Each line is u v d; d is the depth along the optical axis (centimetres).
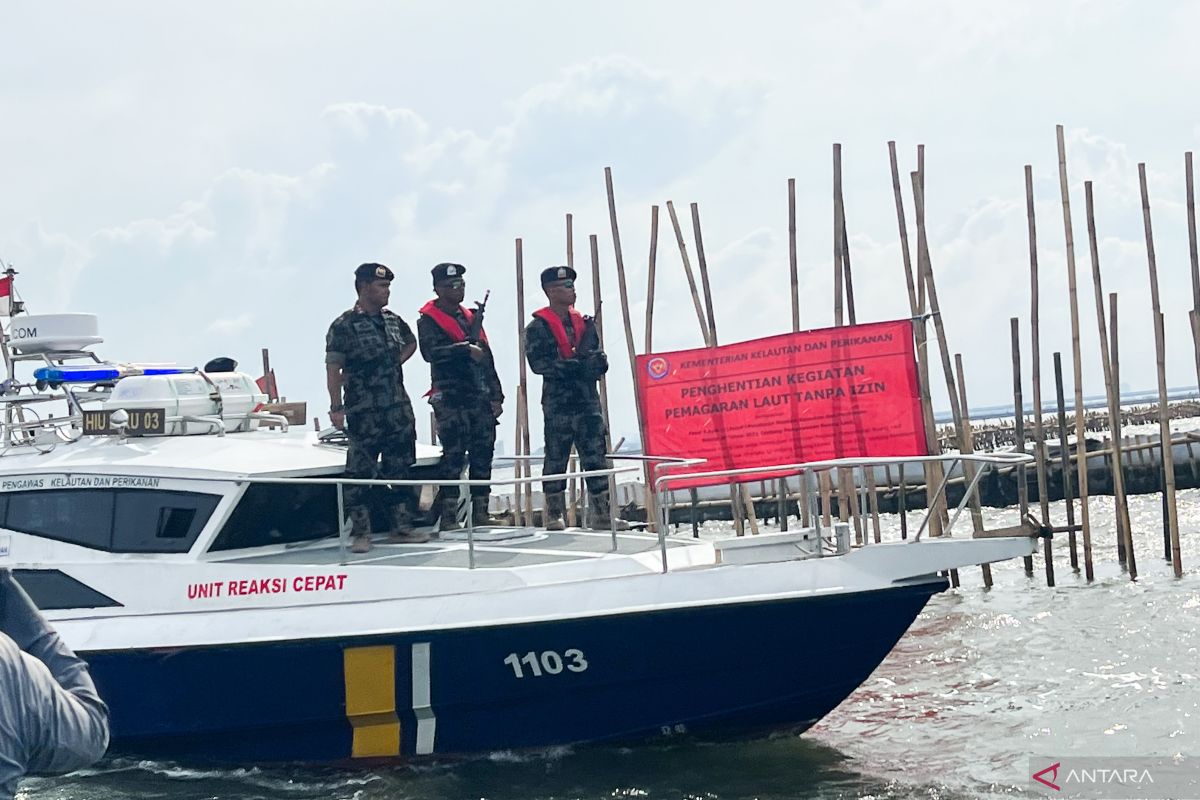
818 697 714
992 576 1413
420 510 834
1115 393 1330
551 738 717
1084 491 1334
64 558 736
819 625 685
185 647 689
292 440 827
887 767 705
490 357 855
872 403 1023
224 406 843
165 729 709
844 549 702
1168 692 827
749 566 690
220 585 713
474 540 797
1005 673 921
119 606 720
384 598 701
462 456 829
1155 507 2120
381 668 686
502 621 678
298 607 703
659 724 716
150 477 736
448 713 700
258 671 692
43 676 237
